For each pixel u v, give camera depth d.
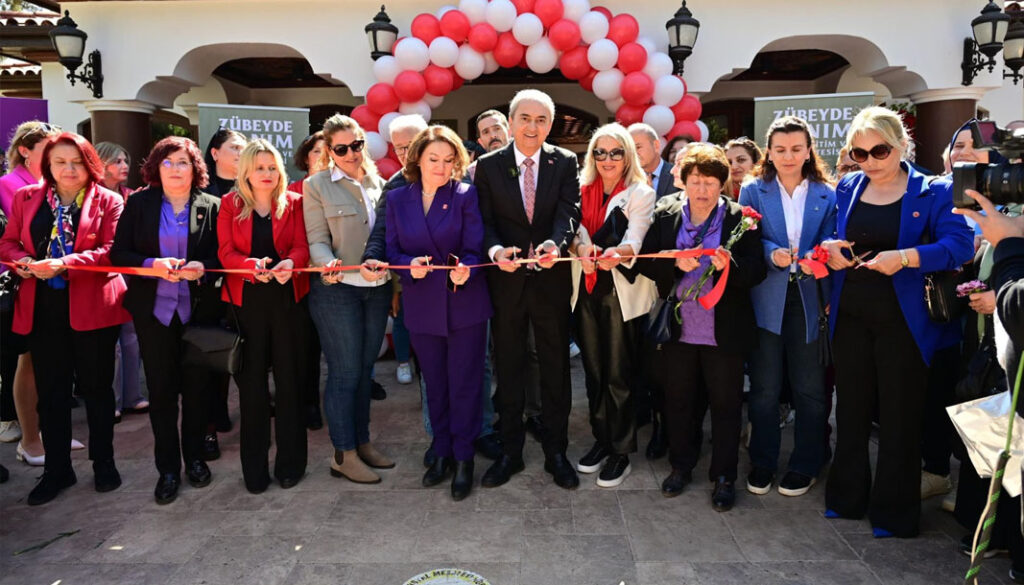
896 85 7.79
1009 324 1.60
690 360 3.28
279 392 3.48
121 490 3.55
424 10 7.18
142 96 7.41
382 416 4.76
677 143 5.42
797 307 3.27
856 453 3.07
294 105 10.55
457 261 3.23
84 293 3.32
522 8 6.43
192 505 3.36
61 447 3.47
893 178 2.88
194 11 7.23
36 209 3.34
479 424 3.48
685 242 3.17
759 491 3.41
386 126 6.40
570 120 10.88
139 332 3.30
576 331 3.58
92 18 7.23
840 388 3.05
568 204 3.33
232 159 4.26
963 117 7.34
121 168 4.83
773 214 3.24
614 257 3.08
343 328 3.46
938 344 2.92
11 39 8.26
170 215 3.36
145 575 2.74
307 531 3.08
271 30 7.26
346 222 3.44
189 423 3.57
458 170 3.35
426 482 3.52
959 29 7.12
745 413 4.80
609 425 3.53
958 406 1.98
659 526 3.09
